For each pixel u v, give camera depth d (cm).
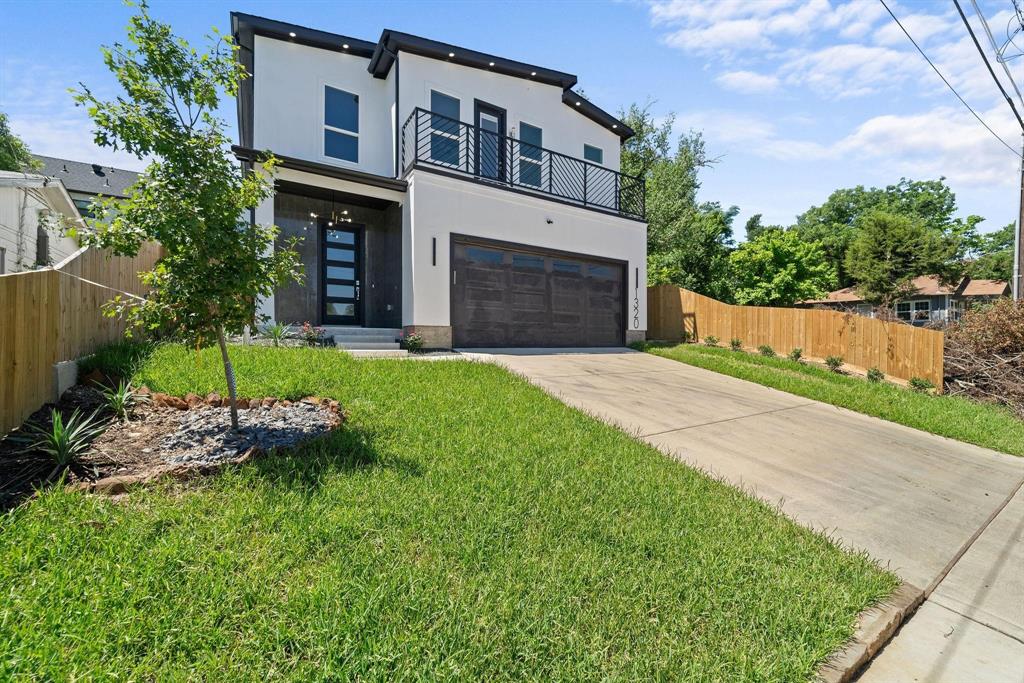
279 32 959
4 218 1016
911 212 3756
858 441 603
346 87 1052
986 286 2880
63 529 225
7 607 176
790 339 1178
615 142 1413
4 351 322
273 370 525
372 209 1075
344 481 306
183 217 329
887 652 239
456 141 1095
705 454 488
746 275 2552
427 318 927
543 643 192
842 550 321
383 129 1093
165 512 250
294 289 970
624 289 1273
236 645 174
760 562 283
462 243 988
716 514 341
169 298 339
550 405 555
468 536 262
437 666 174
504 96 1174
